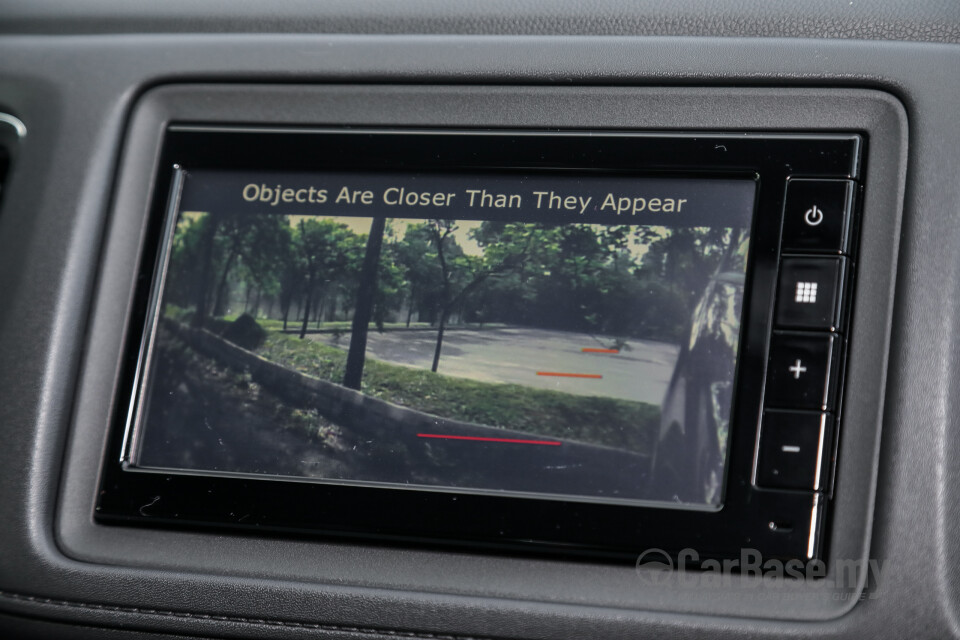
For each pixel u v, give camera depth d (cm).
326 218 69
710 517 60
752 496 60
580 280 65
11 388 68
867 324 61
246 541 66
